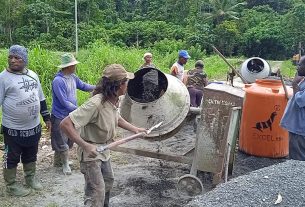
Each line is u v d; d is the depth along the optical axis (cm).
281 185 390
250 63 826
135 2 5294
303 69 507
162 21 4672
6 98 463
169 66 2091
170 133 480
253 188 389
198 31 4553
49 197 485
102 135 370
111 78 358
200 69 770
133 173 562
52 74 1027
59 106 540
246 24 5072
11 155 474
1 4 3978
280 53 4800
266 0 5953
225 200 377
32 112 474
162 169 581
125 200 477
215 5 5044
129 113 485
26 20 4072
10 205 459
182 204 470
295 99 498
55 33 3981
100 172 376
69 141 573
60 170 568
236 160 616
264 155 623
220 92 461
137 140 514
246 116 624
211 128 466
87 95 991
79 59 1473
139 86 515
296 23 4703
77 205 468
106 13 4753
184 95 504
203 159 473
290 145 519
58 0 4419
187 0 5034
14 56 458
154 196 491
